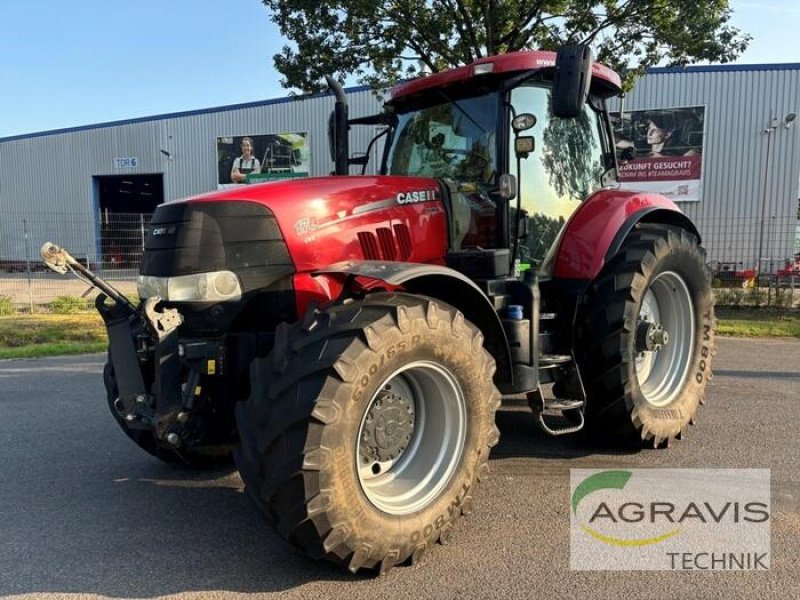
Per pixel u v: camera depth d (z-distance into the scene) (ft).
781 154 62.59
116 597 8.64
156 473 13.35
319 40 33.55
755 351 26.66
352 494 8.58
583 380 13.74
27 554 9.86
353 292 10.09
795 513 10.96
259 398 8.64
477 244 13.23
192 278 10.04
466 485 9.86
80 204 96.32
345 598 8.54
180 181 87.97
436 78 13.61
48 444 15.29
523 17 31.94
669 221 16.33
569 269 13.64
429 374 9.62
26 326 35.55
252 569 9.34
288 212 10.64
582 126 15.17
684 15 30.83
